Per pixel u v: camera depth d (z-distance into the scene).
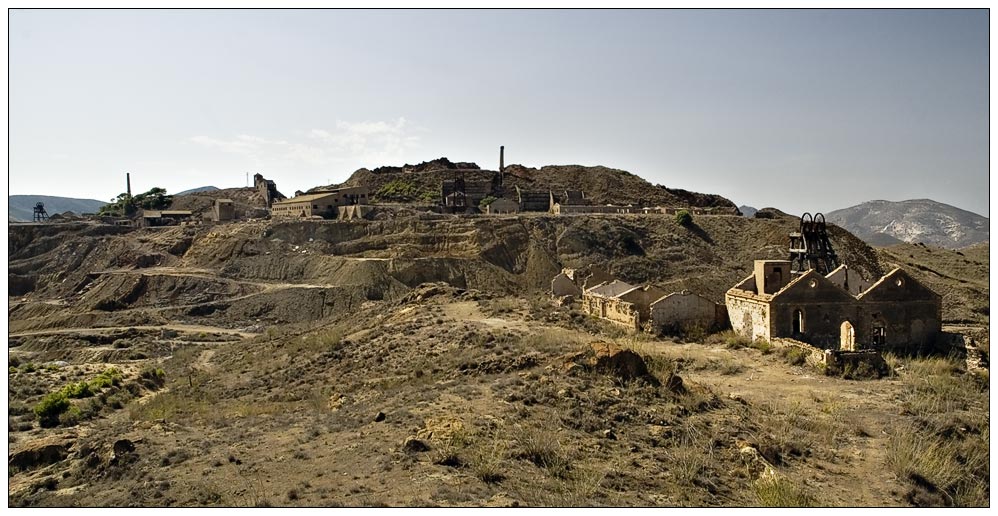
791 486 19.77
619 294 52.94
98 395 42.03
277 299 98.25
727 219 135.50
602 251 121.56
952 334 43.78
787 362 38.19
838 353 36.28
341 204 156.75
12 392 41.03
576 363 30.28
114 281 111.62
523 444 21.27
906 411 28.28
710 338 45.50
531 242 122.88
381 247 121.94
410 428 23.36
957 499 20.30
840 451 24.00
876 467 22.56
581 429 23.55
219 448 24.09
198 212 198.38
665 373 30.20
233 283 108.88
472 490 17.53
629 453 21.73
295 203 158.38
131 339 79.38
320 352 48.75
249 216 168.88
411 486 17.92
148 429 28.69
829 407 28.92
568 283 67.62
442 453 20.06
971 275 102.81
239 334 82.31
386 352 44.00
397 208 154.12
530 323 48.97
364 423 25.12
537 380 28.88
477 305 58.78
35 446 27.34
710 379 34.75
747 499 19.17
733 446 22.95
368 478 18.86
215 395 41.06
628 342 41.56
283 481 19.44
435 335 45.56
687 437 23.34
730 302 47.66
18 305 109.81
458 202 167.50
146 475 21.73
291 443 23.73
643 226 130.75
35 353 75.38
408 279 107.25
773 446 23.00
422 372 36.66
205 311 97.31
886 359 37.72
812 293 42.81
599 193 198.62
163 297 106.12
